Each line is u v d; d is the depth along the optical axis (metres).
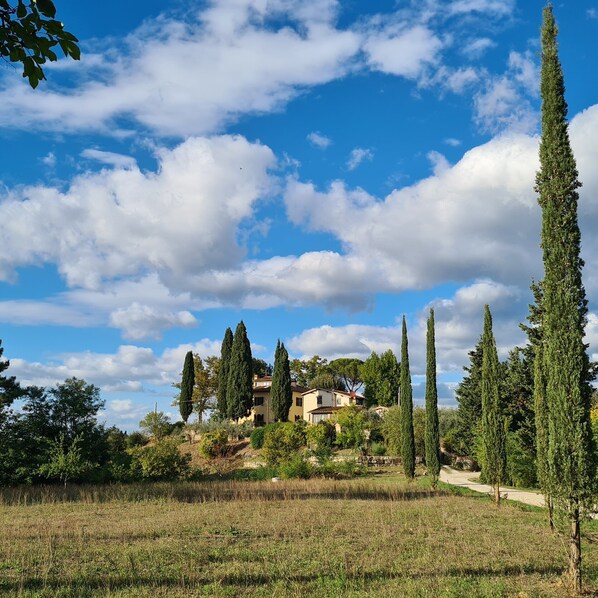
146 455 40.59
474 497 29.73
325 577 11.06
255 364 100.69
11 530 16.83
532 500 28.33
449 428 61.22
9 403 37.59
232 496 28.59
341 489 31.27
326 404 75.88
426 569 11.80
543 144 11.82
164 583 10.55
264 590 10.12
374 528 17.61
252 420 71.44
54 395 39.66
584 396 10.70
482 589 9.88
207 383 80.88
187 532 16.83
